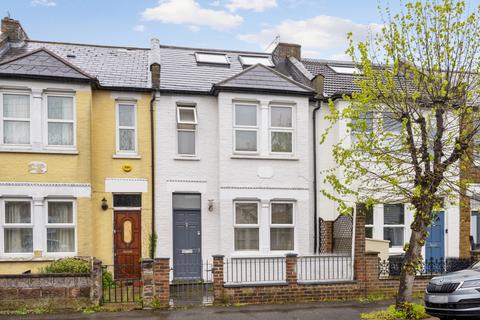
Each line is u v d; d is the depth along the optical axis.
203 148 15.38
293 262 12.48
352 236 13.27
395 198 13.14
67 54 16.67
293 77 17.92
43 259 13.45
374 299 12.61
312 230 15.73
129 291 13.59
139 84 15.32
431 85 10.26
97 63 16.41
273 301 12.20
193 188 15.16
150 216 14.88
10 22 17.17
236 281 13.04
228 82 15.09
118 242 14.70
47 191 13.68
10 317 10.38
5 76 13.40
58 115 14.09
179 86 15.54
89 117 14.16
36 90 13.70
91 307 11.07
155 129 15.15
